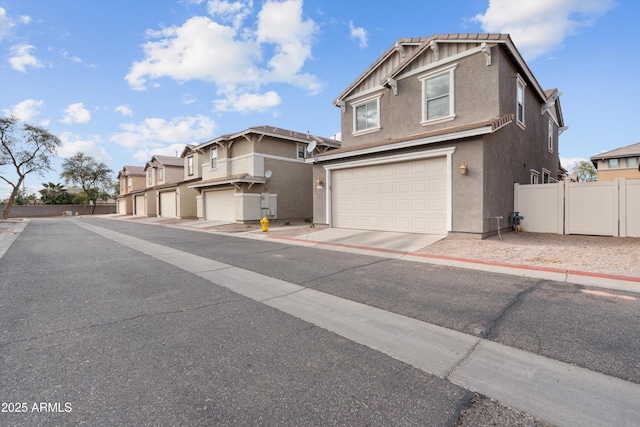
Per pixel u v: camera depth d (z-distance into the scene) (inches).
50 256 337.4
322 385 97.7
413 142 399.5
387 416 83.1
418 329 138.9
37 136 1304.1
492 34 380.5
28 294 196.4
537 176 559.5
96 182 1919.3
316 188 556.7
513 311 157.1
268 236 493.4
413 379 100.4
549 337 127.7
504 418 81.7
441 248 326.3
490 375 101.8
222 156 816.9
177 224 813.9
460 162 371.2
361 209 486.9
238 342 127.8
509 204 422.6
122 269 268.4
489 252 297.4
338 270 256.2
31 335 135.6
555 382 97.1
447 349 120.2
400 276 233.3
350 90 552.4
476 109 399.9
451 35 408.5
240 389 95.8
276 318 154.0
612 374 100.7
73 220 1170.0
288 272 251.3
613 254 268.4
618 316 147.9
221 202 823.1
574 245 317.4
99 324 147.6
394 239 392.5
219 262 294.8
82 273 254.2
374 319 151.2
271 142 774.5
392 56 500.4
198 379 101.4
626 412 82.9
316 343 126.6
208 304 175.5
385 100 508.1
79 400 90.8
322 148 892.0
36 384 98.9
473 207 360.8
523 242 339.3
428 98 447.2
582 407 85.3
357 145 536.1
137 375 104.0
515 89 445.7
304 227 613.0
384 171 455.5
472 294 186.1
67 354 118.3
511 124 431.5
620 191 361.7
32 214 1748.3
